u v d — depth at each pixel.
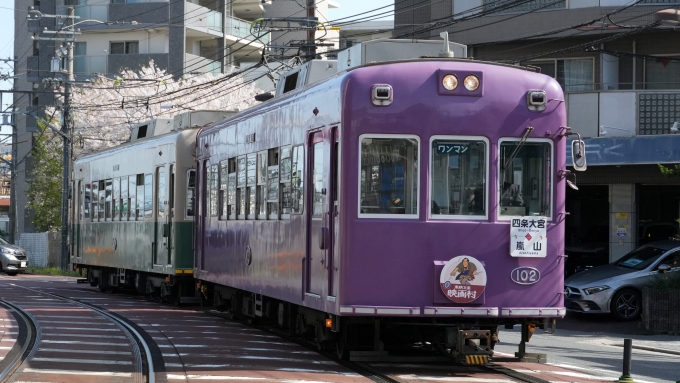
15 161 74.88
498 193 15.52
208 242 25.67
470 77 15.54
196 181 27.44
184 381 14.40
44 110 67.69
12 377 14.72
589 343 23.41
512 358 17.11
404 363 16.53
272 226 19.72
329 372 15.55
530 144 15.74
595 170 32.38
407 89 15.36
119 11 69.25
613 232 32.19
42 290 38.59
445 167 15.40
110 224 36.34
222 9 72.31
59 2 72.31
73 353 17.89
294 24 80.69
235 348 18.88
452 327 15.55
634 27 30.81
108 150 37.41
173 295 30.59
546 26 34.97
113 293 37.53
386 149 15.31
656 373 17.72
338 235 15.41
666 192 35.34
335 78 16.23
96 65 69.62
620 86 34.50
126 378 14.86
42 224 69.06
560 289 15.73
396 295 15.17
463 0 36.97
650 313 25.84
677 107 31.14
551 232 15.70
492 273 15.41
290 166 18.56
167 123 33.94
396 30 39.12
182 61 68.62
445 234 15.27
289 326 19.73
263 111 20.80
